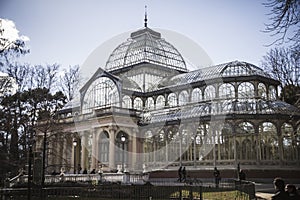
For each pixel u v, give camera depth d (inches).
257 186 1535.4
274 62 2265.0
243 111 1865.2
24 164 1886.1
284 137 1815.9
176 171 1927.9
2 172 1706.4
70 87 2711.6
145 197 988.6
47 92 2397.9
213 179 1788.9
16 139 2050.9
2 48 1227.2
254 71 2065.7
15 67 2246.6
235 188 1051.3
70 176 1631.4
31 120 2212.1
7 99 1983.3
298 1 672.4
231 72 2085.4
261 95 2063.2
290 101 2112.5
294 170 1764.3
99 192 1033.5
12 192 1022.4
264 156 1801.2
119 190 1018.1
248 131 1841.8
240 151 1829.5
